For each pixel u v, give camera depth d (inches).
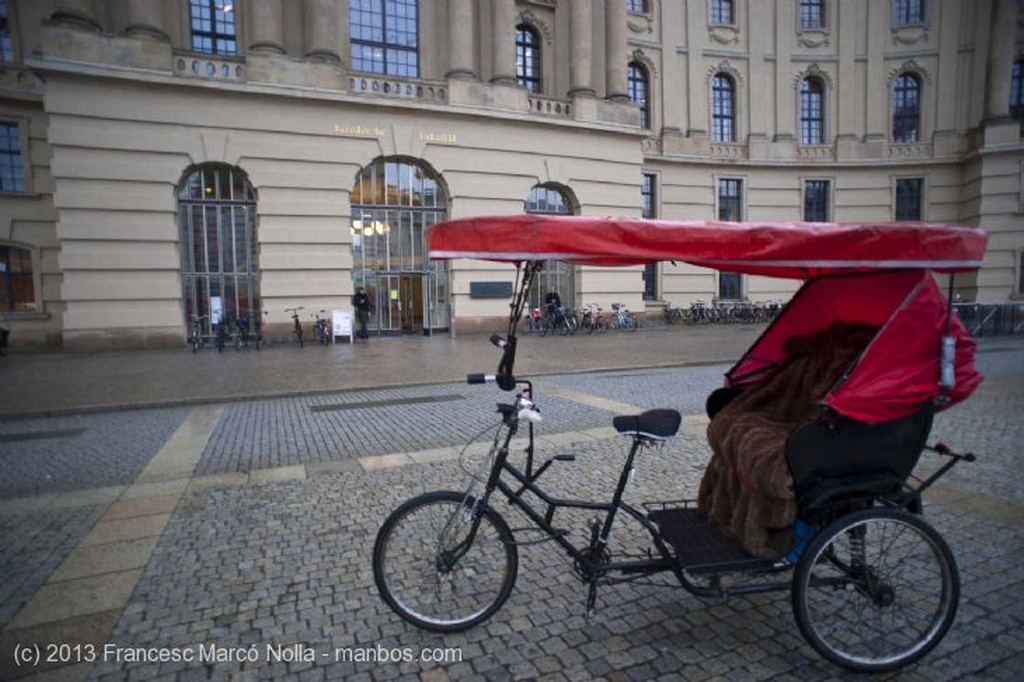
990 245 1226.6
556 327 955.3
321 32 836.6
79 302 750.5
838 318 163.9
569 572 160.4
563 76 1080.2
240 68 798.5
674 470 245.8
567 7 1072.8
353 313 874.1
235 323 804.0
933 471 237.6
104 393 453.7
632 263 131.6
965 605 141.3
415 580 136.3
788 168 1309.1
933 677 117.3
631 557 138.8
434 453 279.7
